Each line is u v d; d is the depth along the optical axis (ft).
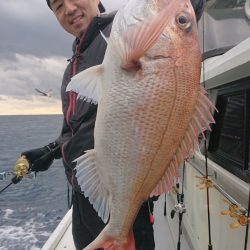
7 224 15.84
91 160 2.08
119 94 1.98
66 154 2.81
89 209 2.78
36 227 15.31
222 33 4.05
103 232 2.06
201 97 1.84
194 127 1.85
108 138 2.01
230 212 2.26
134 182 1.98
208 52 3.84
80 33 2.92
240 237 2.44
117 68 1.99
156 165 1.93
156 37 1.89
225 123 3.40
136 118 1.94
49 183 23.94
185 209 3.92
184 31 1.88
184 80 1.87
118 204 2.02
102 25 2.78
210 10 4.23
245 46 2.37
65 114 2.99
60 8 2.89
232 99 3.26
